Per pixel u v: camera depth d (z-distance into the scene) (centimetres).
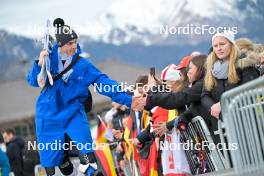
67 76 1566
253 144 1291
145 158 1756
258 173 1295
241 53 1524
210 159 1588
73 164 1664
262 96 1276
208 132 1545
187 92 1579
